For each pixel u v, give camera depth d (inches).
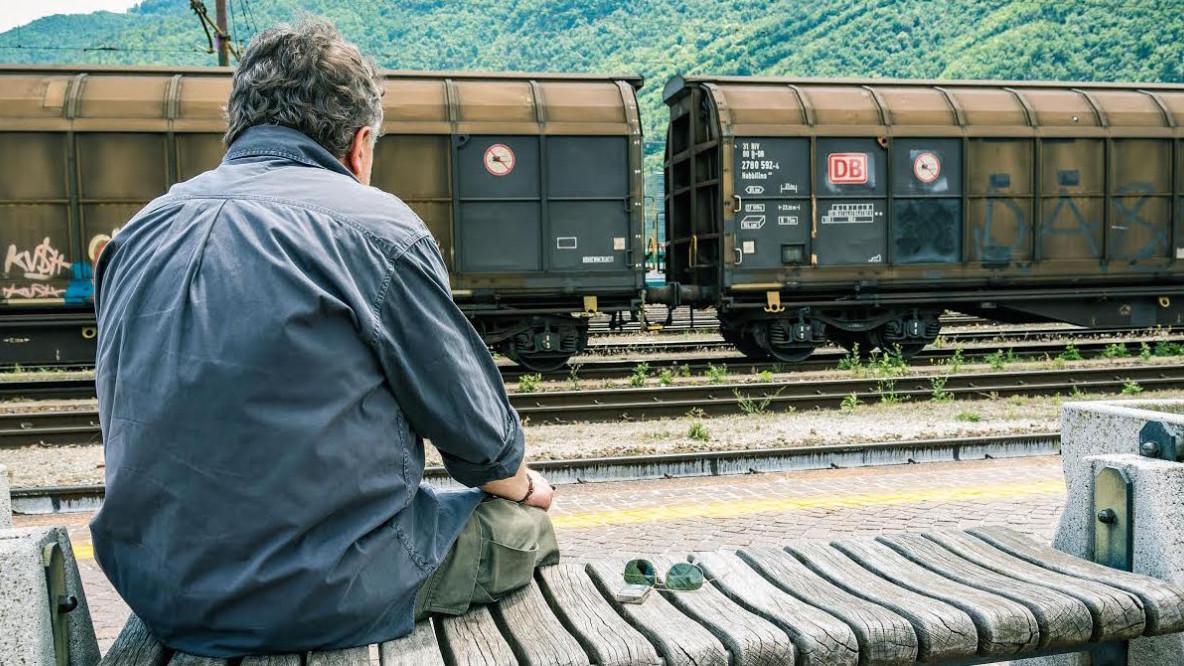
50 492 257.8
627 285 547.2
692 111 604.4
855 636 84.9
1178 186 613.3
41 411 431.8
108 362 81.2
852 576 100.7
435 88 531.5
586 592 96.7
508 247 533.6
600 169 541.6
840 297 590.6
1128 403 119.0
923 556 107.5
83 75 501.7
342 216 81.2
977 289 612.4
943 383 436.5
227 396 75.7
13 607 71.7
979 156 589.9
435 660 80.1
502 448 88.7
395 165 519.2
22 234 485.4
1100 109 605.6
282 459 76.2
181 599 78.5
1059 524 111.0
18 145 482.6
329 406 77.6
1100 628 89.8
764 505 239.9
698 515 231.5
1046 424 357.1
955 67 4441.4
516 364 610.9
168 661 83.8
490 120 526.0
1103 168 605.3
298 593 77.8
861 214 576.1
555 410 389.1
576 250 541.3
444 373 82.9
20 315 498.6
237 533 76.8
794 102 572.1
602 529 220.1
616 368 551.2
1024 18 4446.4
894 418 381.4
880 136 573.9
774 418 388.2
